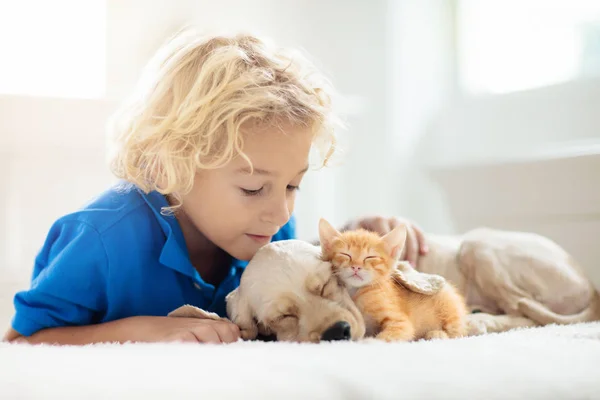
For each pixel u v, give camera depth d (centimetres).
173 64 123
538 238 160
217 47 123
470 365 64
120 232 115
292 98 114
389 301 98
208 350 73
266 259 98
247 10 246
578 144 220
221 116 109
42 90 222
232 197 111
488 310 156
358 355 68
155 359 65
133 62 226
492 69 263
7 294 196
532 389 61
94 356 68
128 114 127
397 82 272
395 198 272
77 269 110
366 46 268
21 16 219
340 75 264
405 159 274
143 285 118
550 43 241
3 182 197
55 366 62
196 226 121
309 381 56
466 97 272
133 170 121
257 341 86
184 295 123
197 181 114
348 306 94
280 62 125
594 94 222
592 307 151
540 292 149
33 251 200
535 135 241
